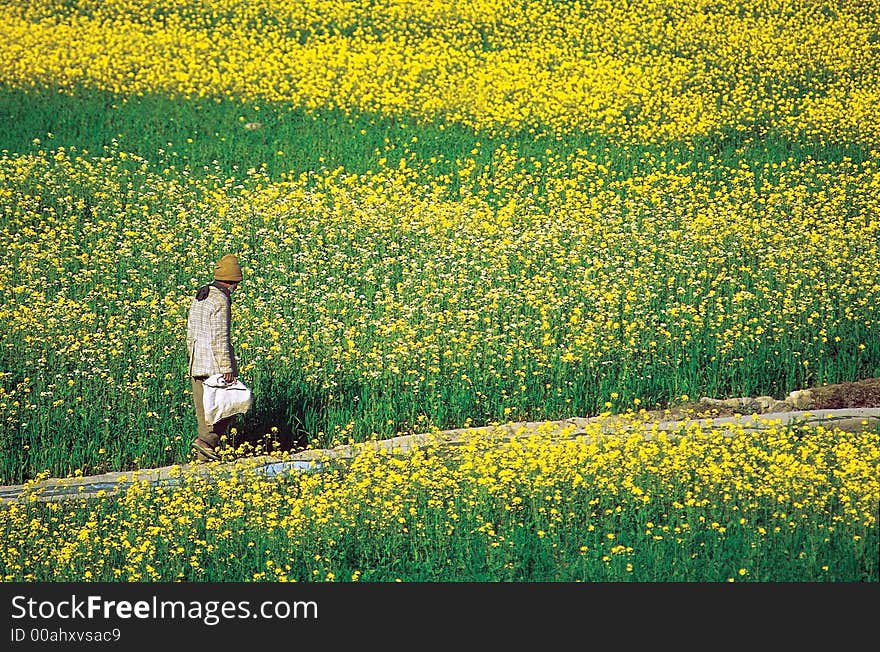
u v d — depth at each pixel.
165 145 77.62
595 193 73.06
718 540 30.86
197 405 39.81
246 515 33.25
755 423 39.75
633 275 56.34
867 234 65.44
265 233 62.78
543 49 102.25
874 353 50.53
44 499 35.59
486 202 70.06
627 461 34.56
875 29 107.56
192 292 54.81
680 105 87.94
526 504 33.59
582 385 46.31
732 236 63.09
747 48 102.12
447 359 47.25
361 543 31.89
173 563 31.25
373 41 103.25
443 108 86.50
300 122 83.44
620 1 113.75
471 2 111.88
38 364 44.88
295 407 43.75
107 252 59.22
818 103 90.12
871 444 35.22
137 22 104.75
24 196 66.25
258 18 106.69
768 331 51.69
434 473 34.62
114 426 41.75
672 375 47.91
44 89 85.88
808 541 30.44
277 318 49.72
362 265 59.31
